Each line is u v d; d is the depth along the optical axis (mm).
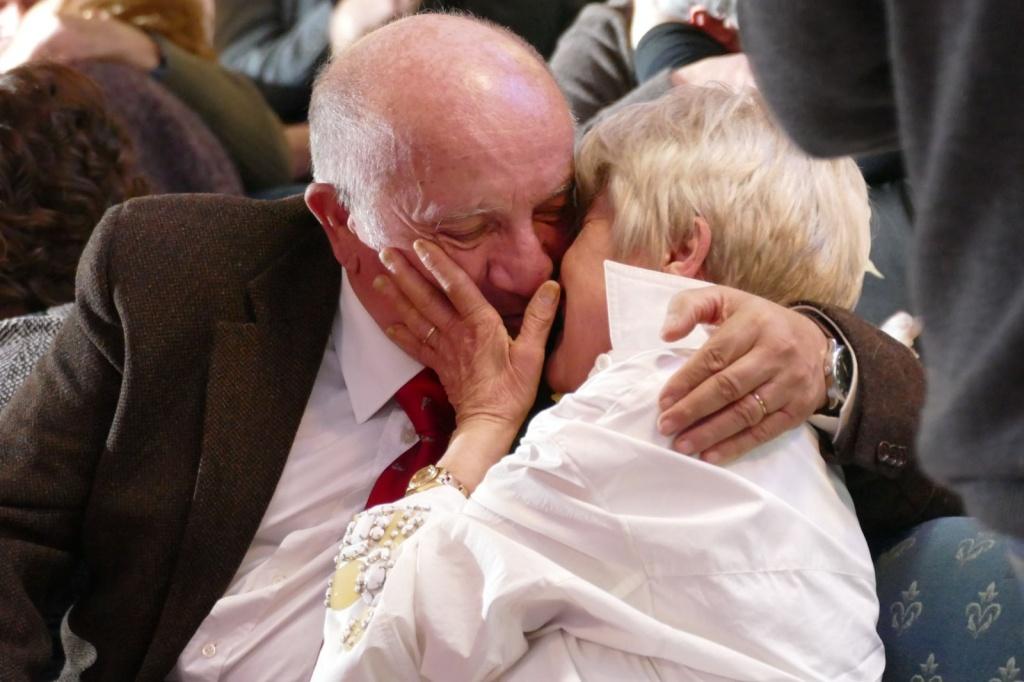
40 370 3410
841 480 2951
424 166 2957
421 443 3291
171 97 5941
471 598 2480
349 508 3318
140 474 3254
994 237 1403
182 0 6602
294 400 3312
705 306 2656
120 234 3330
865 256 3078
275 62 7688
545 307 3092
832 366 2766
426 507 2771
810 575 2512
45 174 4125
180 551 3199
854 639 2564
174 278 3289
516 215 3020
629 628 2393
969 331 1431
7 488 3234
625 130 3068
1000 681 2686
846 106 1634
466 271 3104
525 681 2471
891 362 2891
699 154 2941
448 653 2453
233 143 6527
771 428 2629
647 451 2496
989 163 1395
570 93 5816
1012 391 1396
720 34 5566
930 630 2877
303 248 3445
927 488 3049
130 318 3221
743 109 3018
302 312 3375
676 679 2418
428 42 3016
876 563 3115
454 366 3176
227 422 3229
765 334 2641
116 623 3246
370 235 3146
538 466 2516
